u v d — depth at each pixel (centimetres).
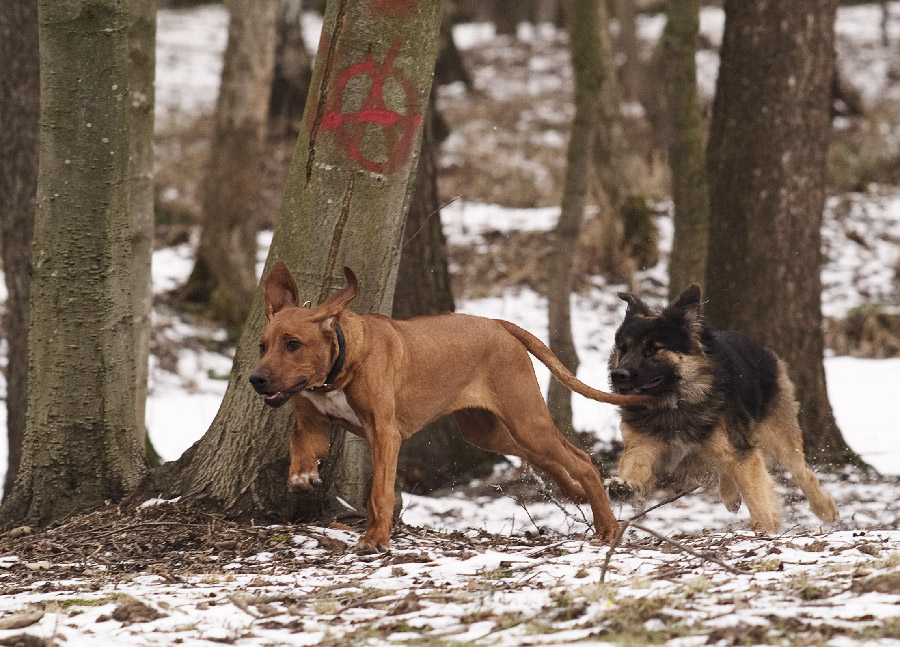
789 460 1184
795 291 1462
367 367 795
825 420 1482
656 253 2366
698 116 1465
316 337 760
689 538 894
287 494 928
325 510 951
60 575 783
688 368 1046
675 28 1438
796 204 1454
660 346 1048
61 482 964
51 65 911
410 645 521
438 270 1518
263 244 2528
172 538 875
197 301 2266
